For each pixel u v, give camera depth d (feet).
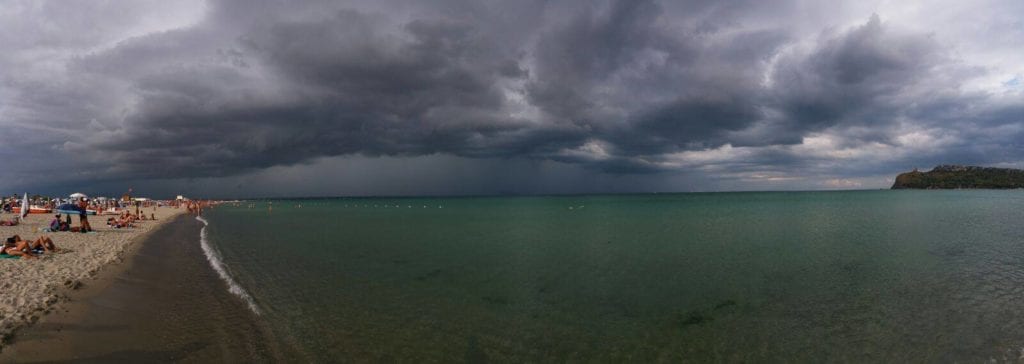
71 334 36.73
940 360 36.58
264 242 112.98
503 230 148.66
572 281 65.16
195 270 71.15
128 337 38.01
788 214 211.82
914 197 447.83
